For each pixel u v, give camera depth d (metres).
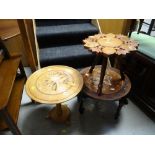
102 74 1.44
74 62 2.23
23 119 1.72
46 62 2.12
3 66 1.56
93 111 1.83
